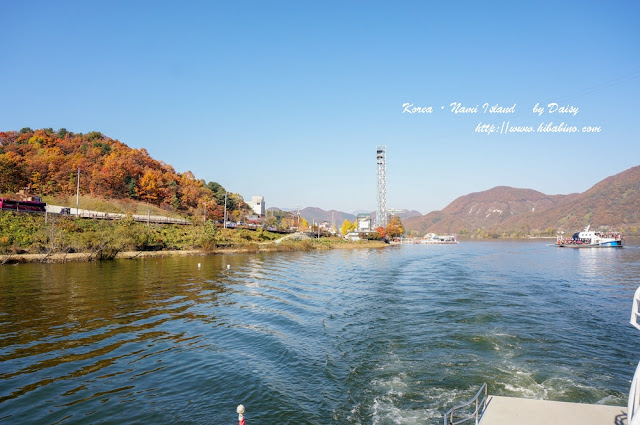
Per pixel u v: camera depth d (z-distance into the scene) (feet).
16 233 229.25
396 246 597.52
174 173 584.81
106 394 54.85
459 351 74.28
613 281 169.68
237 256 285.64
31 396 53.72
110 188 439.22
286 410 51.16
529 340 80.69
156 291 131.54
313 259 290.76
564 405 40.83
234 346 77.05
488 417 38.42
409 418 49.24
